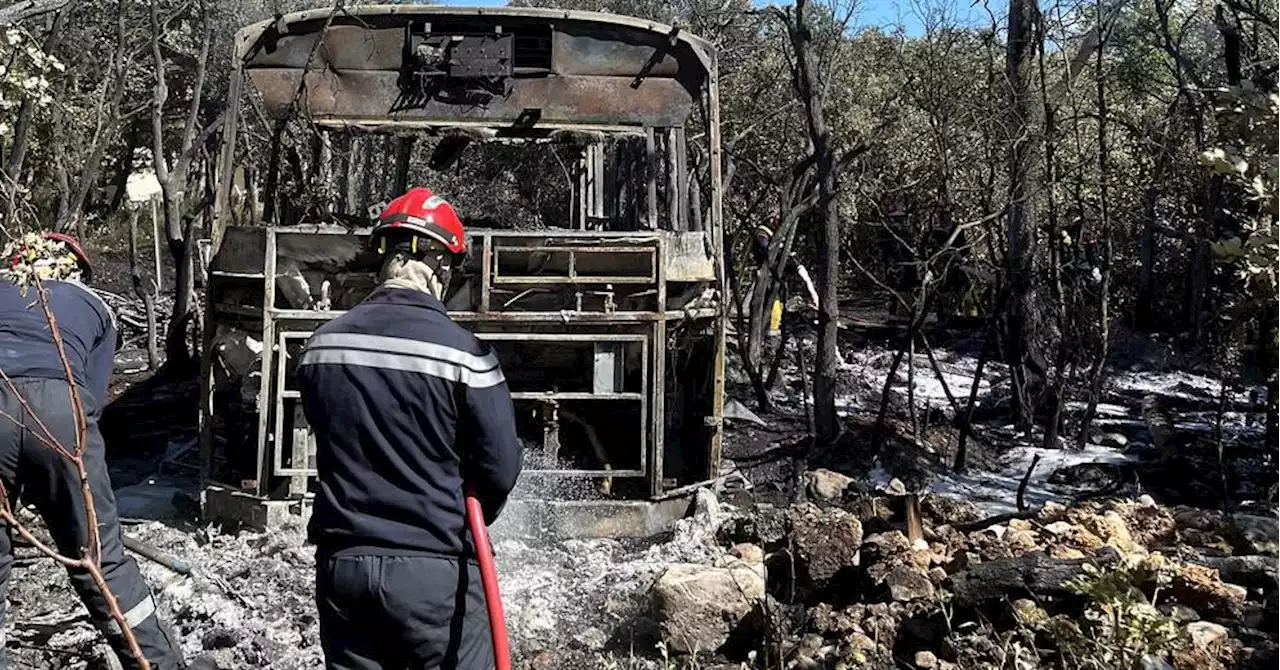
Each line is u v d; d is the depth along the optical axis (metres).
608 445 6.68
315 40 7.31
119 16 11.49
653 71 7.52
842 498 7.40
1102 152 9.39
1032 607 4.66
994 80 10.09
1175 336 14.19
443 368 3.23
